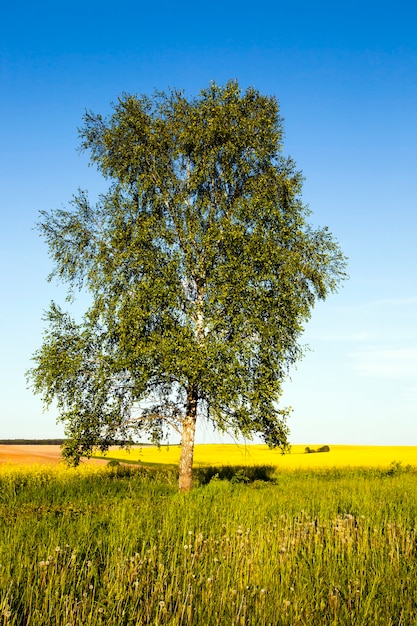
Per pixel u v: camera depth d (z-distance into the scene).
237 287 18.08
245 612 5.29
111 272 19.80
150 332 19.00
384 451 64.62
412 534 9.02
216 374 17.47
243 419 18.08
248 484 20.94
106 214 20.50
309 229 21.03
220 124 20.36
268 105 21.56
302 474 27.19
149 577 6.47
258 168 21.39
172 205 20.77
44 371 18.89
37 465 25.16
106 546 7.88
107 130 21.16
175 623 5.07
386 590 6.18
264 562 7.19
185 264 19.16
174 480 21.94
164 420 20.12
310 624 5.32
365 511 11.48
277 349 19.27
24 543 7.65
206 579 6.31
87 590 5.97
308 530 9.28
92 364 19.41
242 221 19.55
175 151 20.53
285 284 19.75
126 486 19.38
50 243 20.48
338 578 6.75
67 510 11.33
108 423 18.78
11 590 5.59
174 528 9.10
